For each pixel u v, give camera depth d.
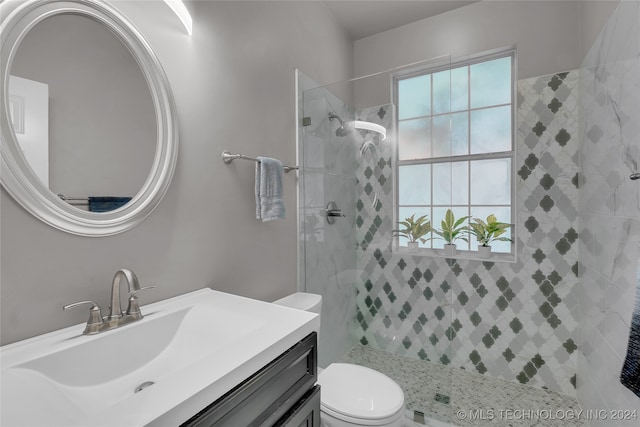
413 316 1.76
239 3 1.45
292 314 0.94
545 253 2.05
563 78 2.00
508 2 2.16
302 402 0.85
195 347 0.91
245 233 1.46
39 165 0.77
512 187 2.23
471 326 2.25
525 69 2.11
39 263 0.77
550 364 2.03
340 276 1.94
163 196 1.07
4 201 0.72
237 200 1.42
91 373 0.76
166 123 1.07
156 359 0.90
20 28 0.75
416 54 2.47
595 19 1.68
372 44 2.65
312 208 1.98
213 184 1.29
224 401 0.61
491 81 2.32
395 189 1.80
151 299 1.04
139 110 1.00
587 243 1.79
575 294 1.98
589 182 1.76
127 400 0.52
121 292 0.95
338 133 1.92
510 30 2.15
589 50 1.77
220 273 1.32
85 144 0.87
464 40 2.30
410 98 1.76
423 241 1.74
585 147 1.83
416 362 1.75
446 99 1.66
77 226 0.84
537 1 2.08
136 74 1.00
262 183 1.41
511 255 2.24
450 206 1.67
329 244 1.95
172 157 1.09
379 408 1.23
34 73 0.77
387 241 1.83
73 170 0.84
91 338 0.78
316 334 0.93
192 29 1.20
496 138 2.31
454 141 2.43
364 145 1.87
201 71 1.24
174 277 1.12
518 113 2.12
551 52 2.04
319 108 1.96
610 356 1.43
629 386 1.18
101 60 0.91
